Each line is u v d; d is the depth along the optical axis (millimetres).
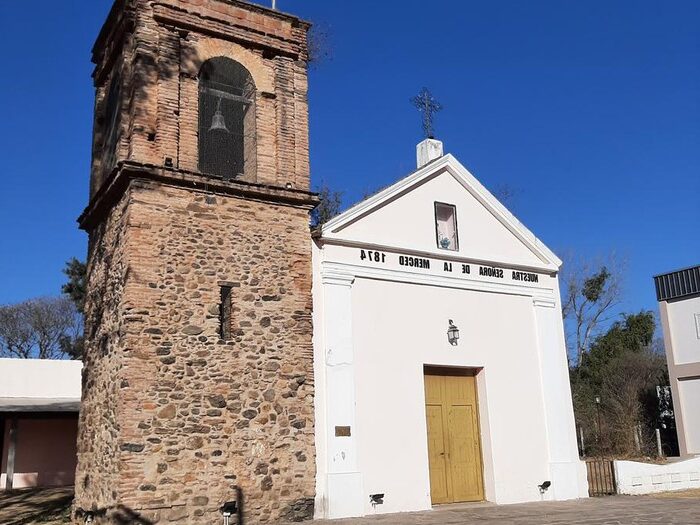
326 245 15773
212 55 15195
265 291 14477
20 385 30344
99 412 13961
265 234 14789
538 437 17734
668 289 31281
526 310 18672
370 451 15133
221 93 15719
